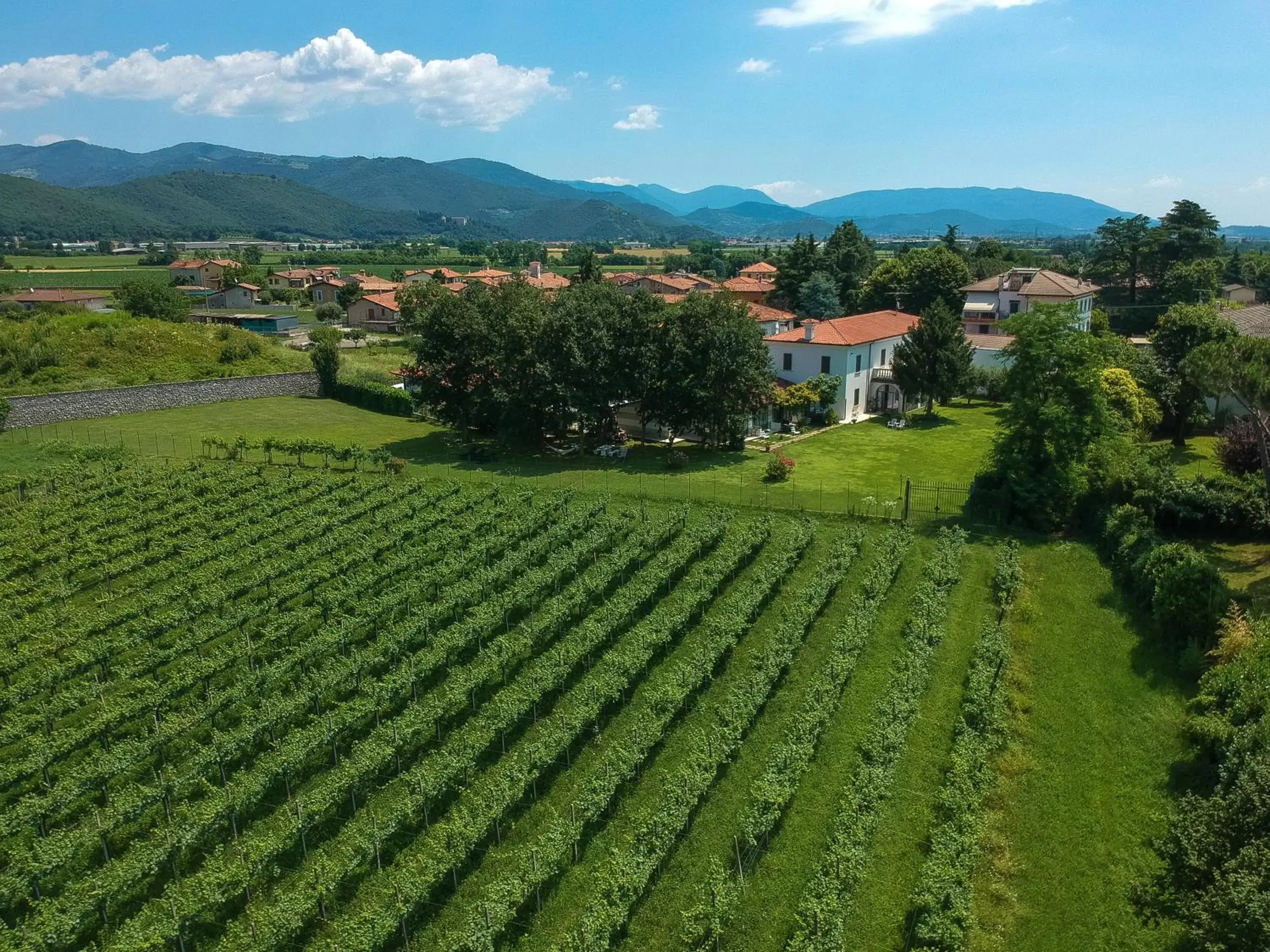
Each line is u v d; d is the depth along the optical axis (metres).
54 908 20.17
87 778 24.36
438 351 61.44
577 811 24.22
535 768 25.36
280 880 22.50
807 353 72.56
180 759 26.84
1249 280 134.25
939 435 66.56
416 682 30.25
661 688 29.53
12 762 25.98
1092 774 26.59
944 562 38.62
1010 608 35.44
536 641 33.09
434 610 34.00
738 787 26.02
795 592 37.09
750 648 33.16
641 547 39.59
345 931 20.42
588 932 20.09
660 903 22.05
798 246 122.62
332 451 53.78
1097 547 40.75
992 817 24.75
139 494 46.44
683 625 34.25
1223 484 40.78
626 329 57.28
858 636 32.50
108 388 68.12
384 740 26.84
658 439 65.00
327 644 31.69
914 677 29.94
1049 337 43.44
